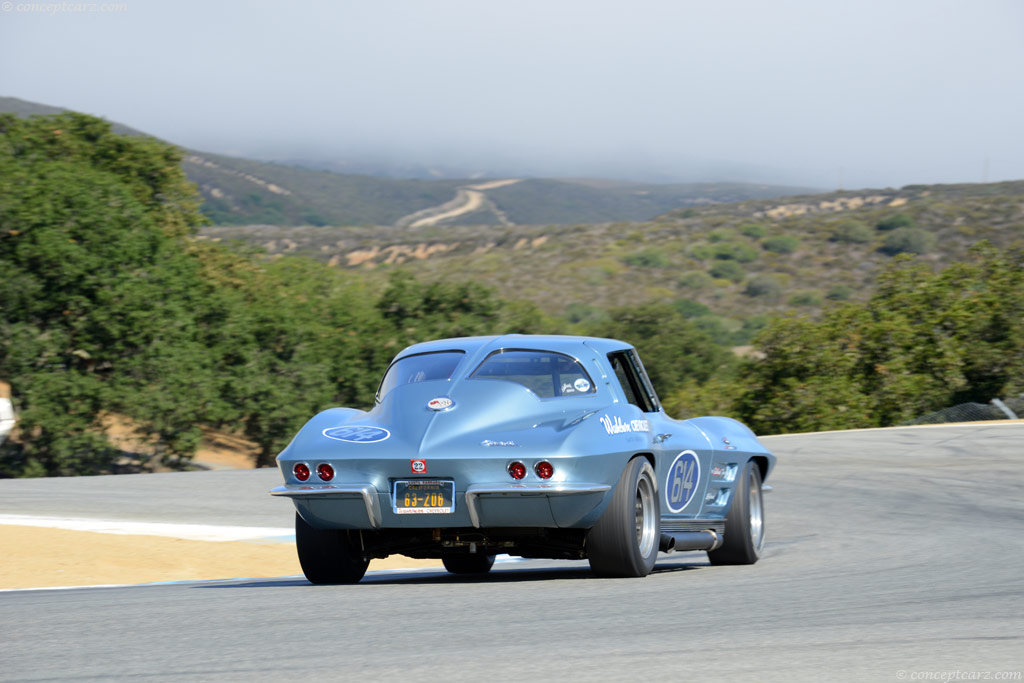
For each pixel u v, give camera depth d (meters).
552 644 11.66
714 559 23.72
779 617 13.65
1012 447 50.62
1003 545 25.09
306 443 18.55
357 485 17.77
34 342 82.62
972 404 76.12
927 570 20.16
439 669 10.27
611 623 13.18
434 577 21.92
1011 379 89.12
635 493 18.27
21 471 82.12
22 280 82.56
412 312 116.25
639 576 18.58
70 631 13.22
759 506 24.62
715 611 14.22
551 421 18.08
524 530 18.12
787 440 58.34
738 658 10.70
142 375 89.12
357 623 13.51
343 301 114.38
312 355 104.25
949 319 93.25
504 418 18.08
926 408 90.06
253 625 13.51
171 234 117.25
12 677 10.32
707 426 22.92
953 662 10.41
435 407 18.30
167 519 37.44
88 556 27.36
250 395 96.12
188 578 25.42
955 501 37.38
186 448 89.00
